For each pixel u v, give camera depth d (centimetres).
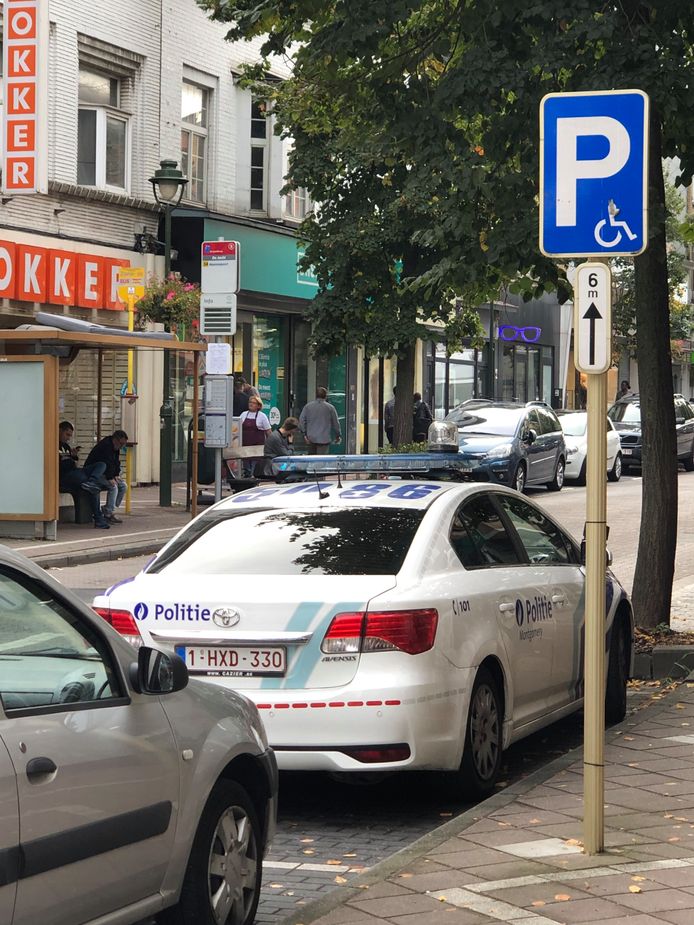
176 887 455
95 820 409
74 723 411
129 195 2797
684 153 1078
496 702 715
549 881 527
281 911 541
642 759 730
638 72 974
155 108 2844
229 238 2962
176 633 662
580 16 976
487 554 753
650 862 551
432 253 2516
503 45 1033
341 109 1219
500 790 727
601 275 565
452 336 2762
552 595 797
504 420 2853
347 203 2447
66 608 435
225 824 481
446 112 1050
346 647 646
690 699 890
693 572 1681
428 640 654
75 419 2320
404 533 705
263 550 701
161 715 454
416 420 3434
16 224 2481
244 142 3150
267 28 1113
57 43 2570
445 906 500
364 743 638
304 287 3272
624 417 3994
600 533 564
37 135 2309
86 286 2623
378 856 621
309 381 3469
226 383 1948
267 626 652
